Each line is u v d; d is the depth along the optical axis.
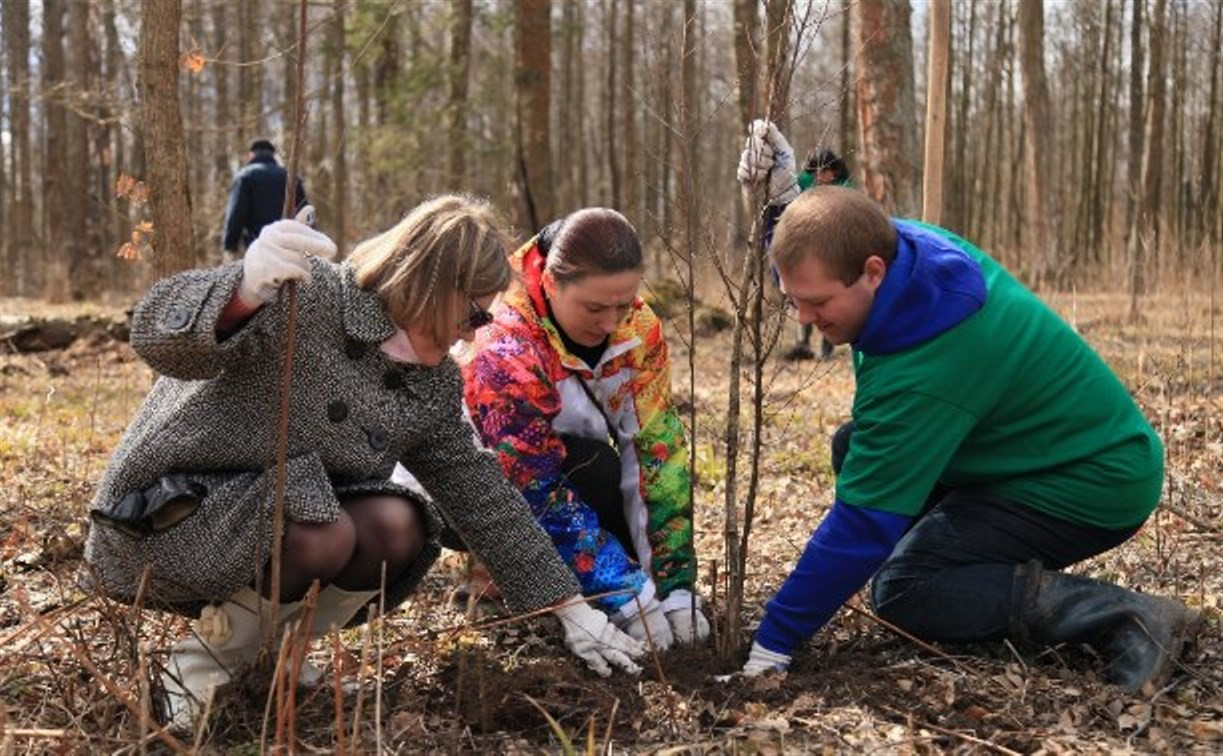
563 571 2.84
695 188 3.04
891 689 2.76
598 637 2.86
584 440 3.23
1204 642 3.03
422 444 2.74
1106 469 2.91
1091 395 2.91
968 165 31.62
